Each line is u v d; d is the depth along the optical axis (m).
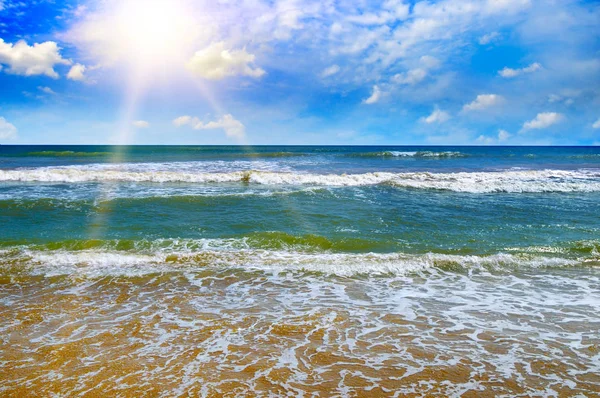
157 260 6.74
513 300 5.19
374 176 19.19
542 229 9.19
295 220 9.98
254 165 26.48
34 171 17.84
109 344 3.94
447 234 8.73
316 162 30.12
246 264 6.62
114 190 14.69
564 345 3.96
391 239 8.31
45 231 8.66
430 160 33.97
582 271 6.39
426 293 5.45
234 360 3.65
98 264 6.51
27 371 3.41
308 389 3.19
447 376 3.40
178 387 3.20
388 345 3.96
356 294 5.41
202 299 5.18
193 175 17.89
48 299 5.11
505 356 3.74
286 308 4.91
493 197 13.77
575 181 18.19
